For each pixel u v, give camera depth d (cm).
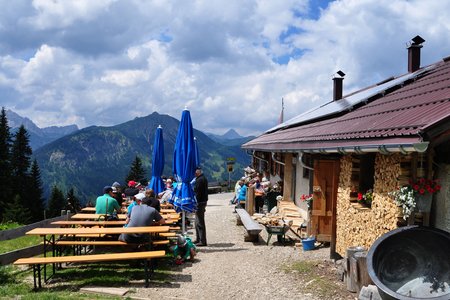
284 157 1847
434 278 570
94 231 852
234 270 904
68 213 1383
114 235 1102
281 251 1084
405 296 532
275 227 1177
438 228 632
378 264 602
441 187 630
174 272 891
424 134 523
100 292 733
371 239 745
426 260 591
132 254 795
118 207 1134
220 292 755
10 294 714
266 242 1223
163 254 792
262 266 932
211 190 3366
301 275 842
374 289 610
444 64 1259
